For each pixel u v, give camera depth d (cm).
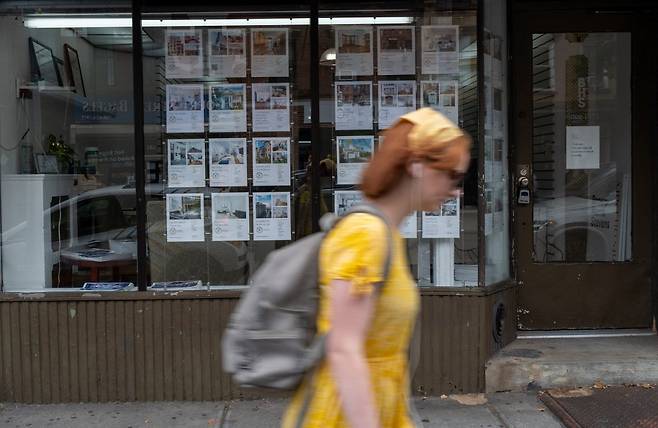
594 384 493
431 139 195
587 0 548
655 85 556
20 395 481
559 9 550
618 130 562
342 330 183
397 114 496
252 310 195
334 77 495
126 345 482
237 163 495
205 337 483
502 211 539
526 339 550
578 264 560
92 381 482
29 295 479
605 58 562
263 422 451
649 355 508
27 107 500
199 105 493
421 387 489
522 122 555
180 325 482
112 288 493
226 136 494
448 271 495
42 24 494
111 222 494
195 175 494
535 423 443
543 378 491
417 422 216
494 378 490
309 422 191
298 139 495
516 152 554
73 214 498
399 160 196
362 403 180
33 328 479
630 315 561
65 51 495
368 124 496
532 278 560
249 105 494
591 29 555
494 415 455
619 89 562
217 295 480
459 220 492
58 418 458
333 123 495
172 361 483
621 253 562
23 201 496
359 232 188
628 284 561
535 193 561
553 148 561
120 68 492
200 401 485
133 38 489
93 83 494
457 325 488
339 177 496
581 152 563
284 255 196
